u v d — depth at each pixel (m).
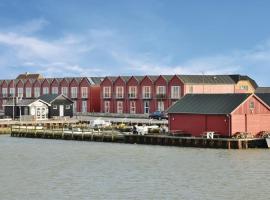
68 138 88.75
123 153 69.62
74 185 49.31
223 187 48.38
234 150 70.94
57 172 55.84
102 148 75.38
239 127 76.19
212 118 76.69
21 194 45.84
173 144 76.56
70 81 136.12
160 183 50.03
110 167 58.78
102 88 128.62
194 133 78.44
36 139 90.44
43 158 65.81
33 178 52.56
